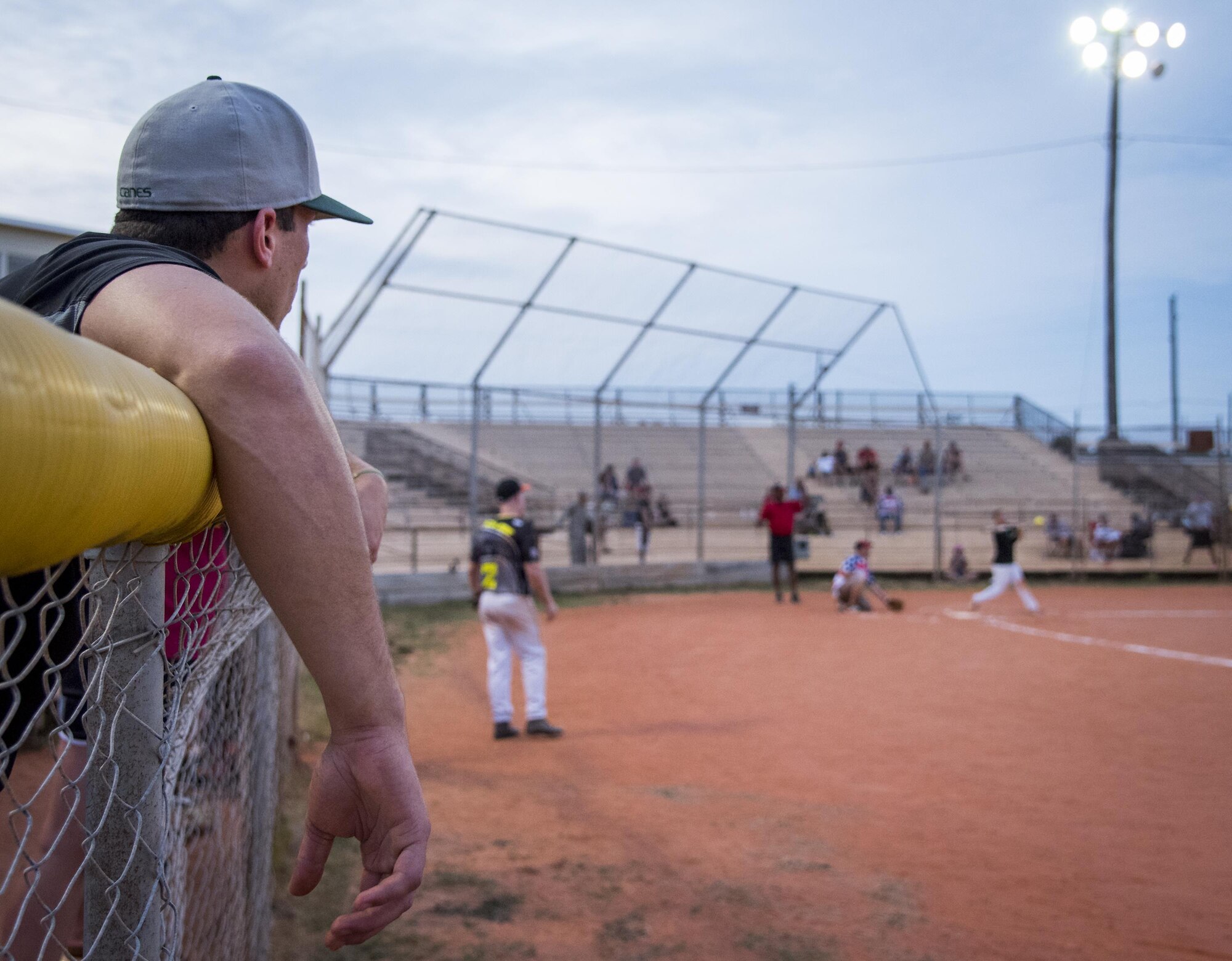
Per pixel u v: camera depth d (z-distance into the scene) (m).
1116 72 25.58
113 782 0.80
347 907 3.89
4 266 5.36
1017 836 4.89
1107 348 29.86
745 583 19.03
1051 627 13.29
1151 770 6.15
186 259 1.00
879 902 4.03
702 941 3.64
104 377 0.51
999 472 24.86
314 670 0.77
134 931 0.90
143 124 1.12
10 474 0.39
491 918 3.80
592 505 18.91
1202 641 11.95
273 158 1.15
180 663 1.02
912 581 19.97
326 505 0.76
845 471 23.38
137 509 0.57
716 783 5.88
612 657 10.88
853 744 6.88
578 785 5.80
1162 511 23.33
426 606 15.04
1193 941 3.67
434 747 6.77
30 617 0.94
